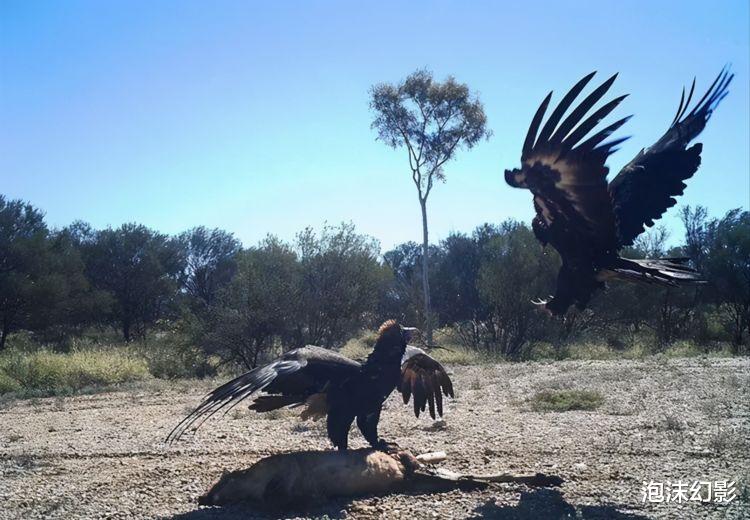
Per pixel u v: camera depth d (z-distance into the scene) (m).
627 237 6.81
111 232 37.53
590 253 6.64
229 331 22.53
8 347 27.84
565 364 20.28
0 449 10.16
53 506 6.89
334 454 6.81
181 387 17.58
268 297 22.81
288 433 10.46
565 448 8.87
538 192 6.17
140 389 17.66
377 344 7.02
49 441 10.72
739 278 26.38
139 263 36.88
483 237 38.72
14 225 30.98
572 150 5.82
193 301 29.36
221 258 44.16
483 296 26.61
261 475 6.59
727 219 32.19
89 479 7.99
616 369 18.27
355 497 6.80
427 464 7.72
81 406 14.96
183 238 45.06
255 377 6.25
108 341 33.72
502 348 25.92
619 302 28.08
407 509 6.45
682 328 28.38
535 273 25.94
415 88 31.92
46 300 28.91
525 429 10.28
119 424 12.26
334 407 7.07
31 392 17.45
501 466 7.94
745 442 8.91
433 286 35.59
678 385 14.60
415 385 7.90
